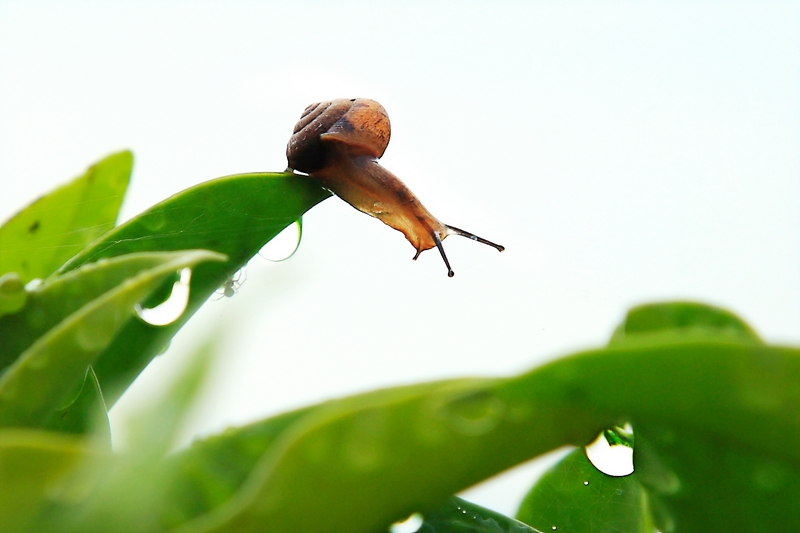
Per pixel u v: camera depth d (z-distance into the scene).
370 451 0.05
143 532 0.05
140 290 0.06
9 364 0.08
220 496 0.06
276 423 0.07
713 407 0.05
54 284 0.08
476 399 0.05
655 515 0.08
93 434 0.09
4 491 0.05
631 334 0.07
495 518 0.09
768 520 0.07
